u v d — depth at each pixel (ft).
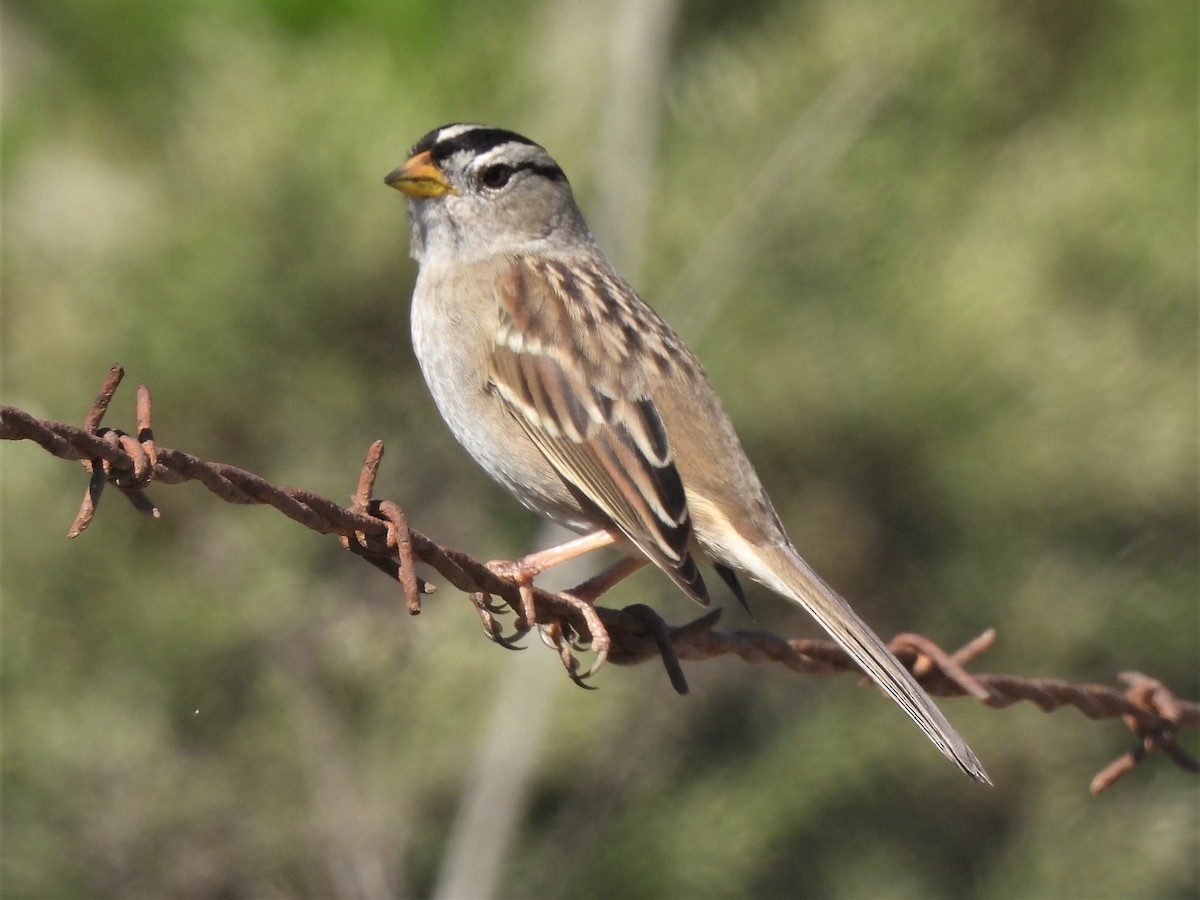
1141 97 47.44
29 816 39.24
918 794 42.91
